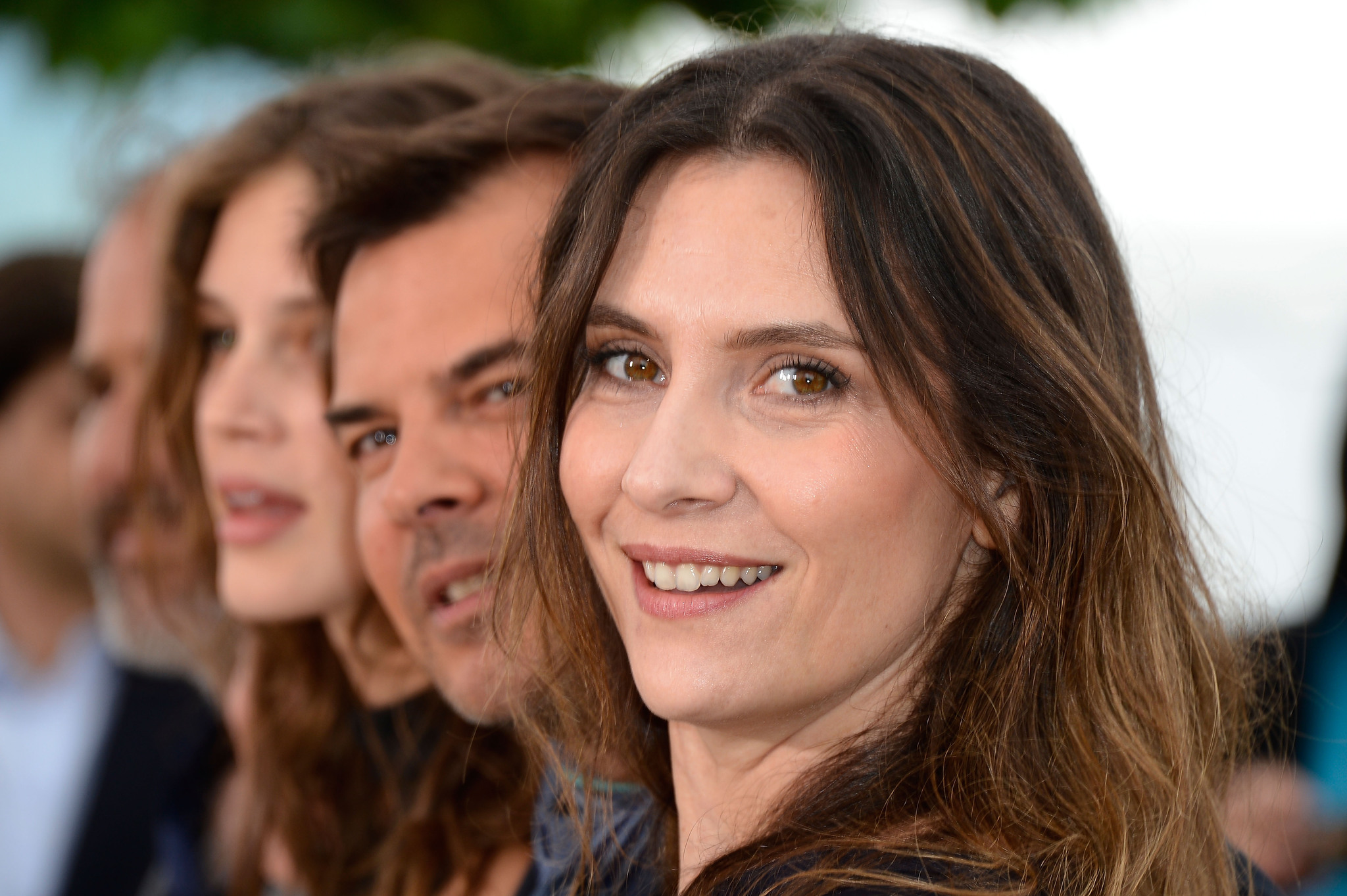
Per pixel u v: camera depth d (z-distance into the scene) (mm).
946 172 2396
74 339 5961
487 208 3195
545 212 3193
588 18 6609
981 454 2357
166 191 4379
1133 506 2457
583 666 2807
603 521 2572
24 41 6918
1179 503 2854
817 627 2346
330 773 4156
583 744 2904
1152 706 2467
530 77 4027
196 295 4055
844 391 2336
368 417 3287
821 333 2291
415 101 3797
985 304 2350
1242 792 3422
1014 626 2467
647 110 2650
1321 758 4730
